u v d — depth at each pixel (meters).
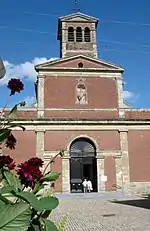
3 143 4.57
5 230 3.06
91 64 36.72
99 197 29.27
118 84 36.59
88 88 36.09
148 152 34.75
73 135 34.34
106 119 34.97
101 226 13.40
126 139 34.84
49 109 34.94
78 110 35.28
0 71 4.82
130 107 36.03
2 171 3.84
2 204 3.19
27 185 3.73
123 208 20.64
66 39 39.22
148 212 18.25
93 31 39.88
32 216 3.58
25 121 33.91
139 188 33.59
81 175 34.19
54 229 3.64
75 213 18.38
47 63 36.09
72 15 40.06
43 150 33.50
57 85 35.81
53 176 4.11
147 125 35.41
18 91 4.89
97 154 34.09
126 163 34.19
